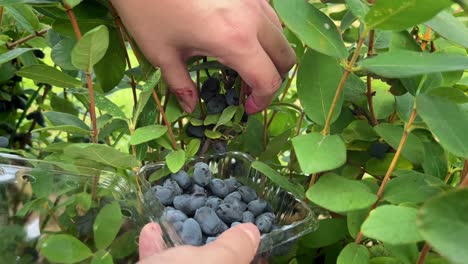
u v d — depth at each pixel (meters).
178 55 0.22
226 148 0.25
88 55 0.19
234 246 0.16
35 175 0.22
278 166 0.27
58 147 0.24
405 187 0.19
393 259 0.18
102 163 0.24
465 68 0.15
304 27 0.17
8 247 0.20
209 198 0.21
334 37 0.18
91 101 0.22
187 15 0.21
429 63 0.16
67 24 0.23
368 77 0.23
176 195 0.21
